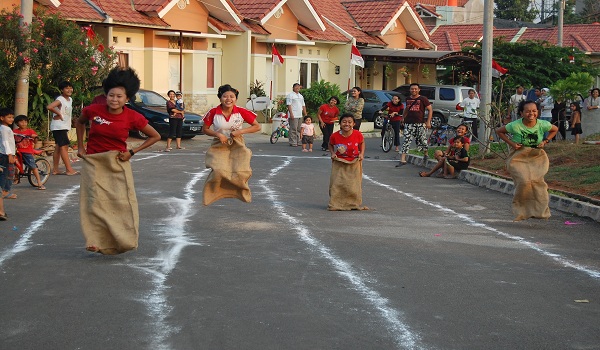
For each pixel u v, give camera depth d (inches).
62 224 422.6
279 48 1448.1
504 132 446.3
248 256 354.6
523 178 440.8
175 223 430.9
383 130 943.7
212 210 477.7
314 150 950.4
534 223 461.1
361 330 253.9
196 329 251.6
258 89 1334.9
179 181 609.9
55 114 628.1
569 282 322.0
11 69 759.1
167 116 1007.6
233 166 396.2
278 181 631.2
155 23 1160.2
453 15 2539.4
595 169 621.0
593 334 255.4
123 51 1155.3
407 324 261.1
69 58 836.6
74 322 257.0
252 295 291.4
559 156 715.4
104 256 348.2
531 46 1581.0
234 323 258.2
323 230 422.0
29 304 275.9
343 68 1585.9
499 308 282.4
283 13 1445.6
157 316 264.5
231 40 1337.4
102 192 334.3
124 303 278.5
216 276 318.3
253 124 398.3
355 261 350.0
